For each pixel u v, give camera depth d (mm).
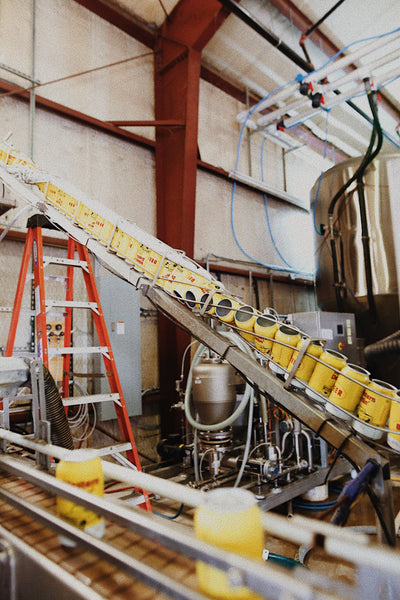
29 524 842
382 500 1171
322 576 470
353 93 4508
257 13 4578
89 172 3910
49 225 2572
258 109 5145
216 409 2764
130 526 649
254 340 1633
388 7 4551
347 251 4789
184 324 1725
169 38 4426
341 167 4992
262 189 5801
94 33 4145
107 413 3455
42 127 3604
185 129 4125
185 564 660
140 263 1937
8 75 3410
